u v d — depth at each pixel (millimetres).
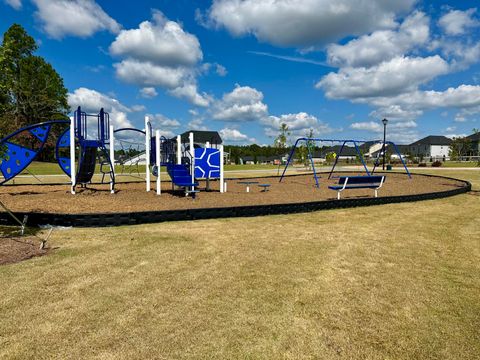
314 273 3756
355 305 2994
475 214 7348
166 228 5855
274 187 13594
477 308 2945
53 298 3072
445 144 84750
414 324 2676
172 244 4844
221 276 3641
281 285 3416
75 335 2480
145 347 2342
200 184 14727
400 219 6793
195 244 4859
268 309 2904
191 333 2523
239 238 5219
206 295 3170
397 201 9000
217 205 8234
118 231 5609
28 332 2514
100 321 2678
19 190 11492
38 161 42500
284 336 2498
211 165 11750
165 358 2225
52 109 44719
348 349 2344
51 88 43562
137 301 3033
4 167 10984
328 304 3010
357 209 7957
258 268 3898
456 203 8914
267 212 7168
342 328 2615
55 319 2703
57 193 10562
